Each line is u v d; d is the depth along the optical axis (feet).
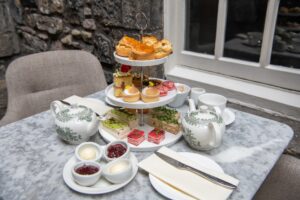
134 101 2.45
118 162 2.13
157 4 4.30
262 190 2.97
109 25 4.85
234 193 1.96
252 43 4.11
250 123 2.93
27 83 3.85
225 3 4.13
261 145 2.53
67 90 4.03
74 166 2.09
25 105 3.74
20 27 7.39
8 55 7.72
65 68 4.07
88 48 5.58
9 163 2.29
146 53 2.35
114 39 4.90
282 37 3.81
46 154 2.42
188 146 2.55
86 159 2.23
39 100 3.83
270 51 3.95
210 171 2.08
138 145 2.46
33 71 3.89
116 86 2.55
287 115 3.84
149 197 1.95
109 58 5.16
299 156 3.67
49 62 4.00
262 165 2.26
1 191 2.00
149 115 2.82
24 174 2.16
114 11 4.63
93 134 2.66
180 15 4.62
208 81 4.51
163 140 2.55
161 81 2.82
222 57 4.49
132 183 2.08
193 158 2.28
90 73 4.11
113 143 2.37
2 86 7.44
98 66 4.17
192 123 2.37
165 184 2.00
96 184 2.05
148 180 2.11
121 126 2.61
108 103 3.28
